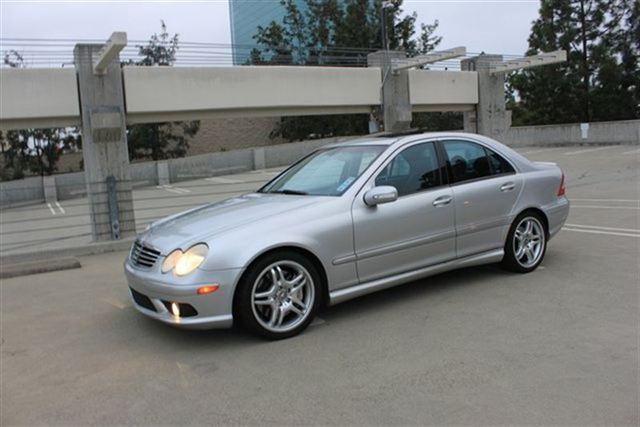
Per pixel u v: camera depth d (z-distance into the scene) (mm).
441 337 4348
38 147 34375
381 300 5320
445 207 5281
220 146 38844
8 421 3408
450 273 6125
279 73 11352
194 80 10508
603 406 3221
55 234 18422
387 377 3713
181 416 3357
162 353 4348
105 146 9727
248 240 4281
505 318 4691
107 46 8523
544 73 34656
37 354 4473
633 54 33531
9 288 6664
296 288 4488
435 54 11680
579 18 33969
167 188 27906
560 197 6332
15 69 9211
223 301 4188
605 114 34125
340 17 38156
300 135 38312
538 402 3295
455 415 3197
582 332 4312
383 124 12789
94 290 6406
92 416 3418
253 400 3498
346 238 4688
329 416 3256
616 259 6457
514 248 5887
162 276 4270
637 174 16469
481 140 5832
